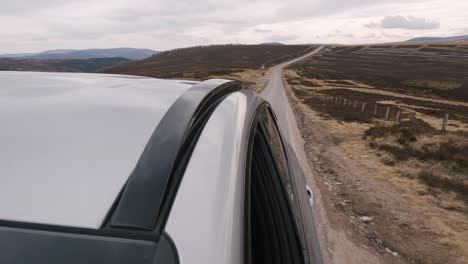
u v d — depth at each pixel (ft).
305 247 6.39
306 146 38.37
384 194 23.45
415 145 36.14
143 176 3.34
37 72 8.21
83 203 3.12
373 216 19.81
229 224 3.24
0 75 7.09
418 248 16.38
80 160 3.54
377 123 56.70
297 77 241.14
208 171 3.66
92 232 2.92
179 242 2.90
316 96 114.32
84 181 3.31
